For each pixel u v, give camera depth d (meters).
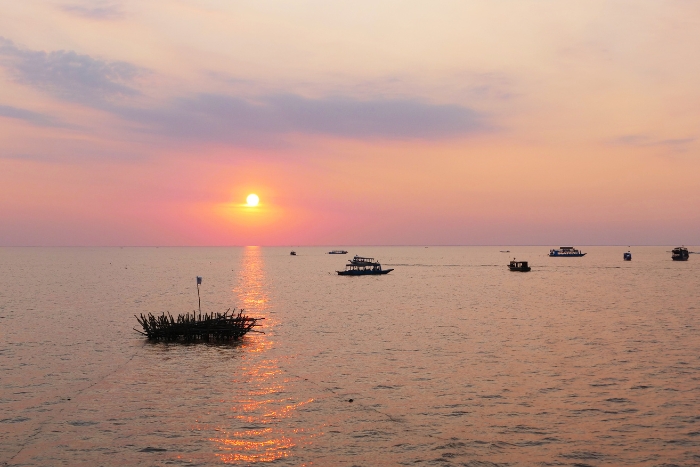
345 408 37.97
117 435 33.25
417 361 51.12
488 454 31.08
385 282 153.88
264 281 159.62
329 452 31.27
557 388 42.19
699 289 123.38
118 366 49.03
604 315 81.19
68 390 41.75
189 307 94.38
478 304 97.38
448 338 62.75
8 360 51.44
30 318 79.88
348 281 158.62
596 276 170.62
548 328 69.50
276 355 53.69
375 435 33.50
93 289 130.75
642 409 37.50
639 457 30.62
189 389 42.09
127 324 73.88
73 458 30.28
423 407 38.16
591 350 55.34
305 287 137.75
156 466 29.50
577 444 32.25
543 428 34.47
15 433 33.44
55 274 190.50
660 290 121.38
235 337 61.34
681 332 65.62
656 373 46.22
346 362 50.81
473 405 38.53
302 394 40.97
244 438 33.00
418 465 29.88
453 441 32.69
